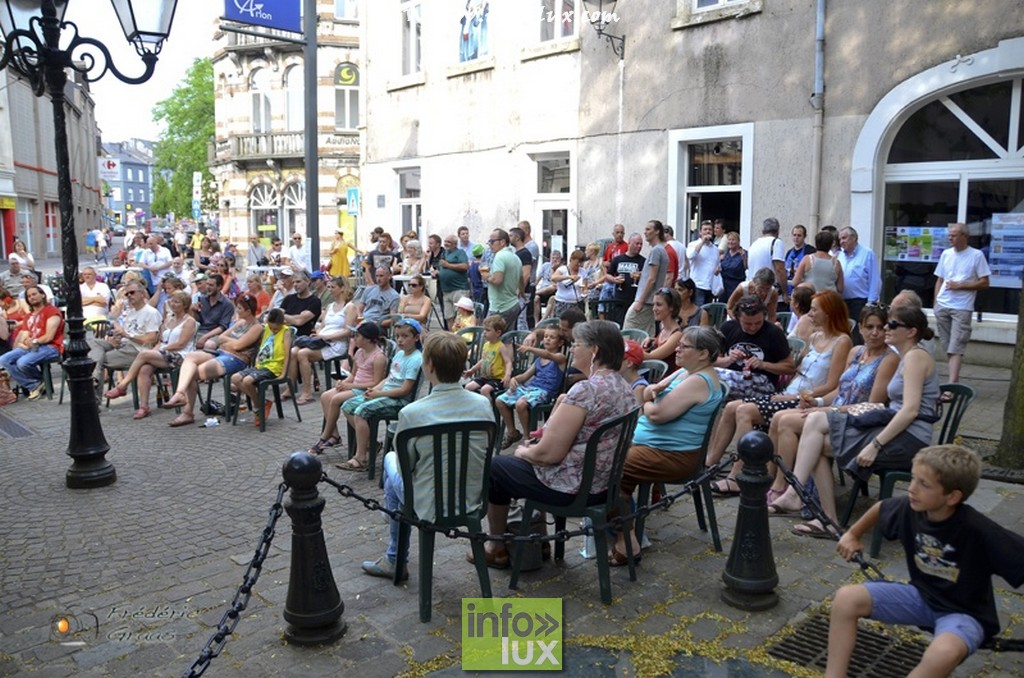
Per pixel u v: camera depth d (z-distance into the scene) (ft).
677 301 22.00
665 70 38.29
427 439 12.92
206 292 32.09
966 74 29.53
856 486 15.87
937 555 9.67
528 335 25.09
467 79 49.06
